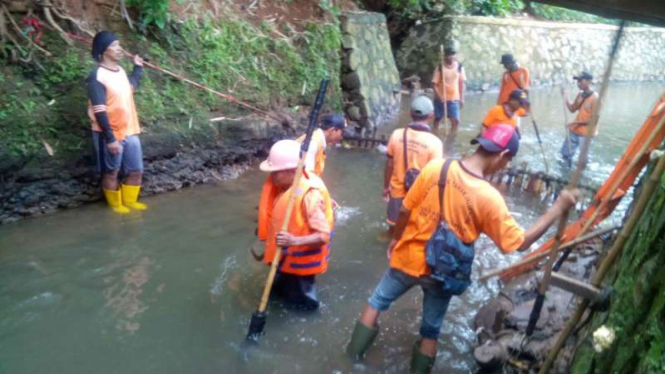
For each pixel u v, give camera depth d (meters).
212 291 4.50
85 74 5.89
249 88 7.52
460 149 9.02
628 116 12.55
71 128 5.76
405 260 3.54
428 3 14.20
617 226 3.82
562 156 8.57
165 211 5.92
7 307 4.14
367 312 3.77
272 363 3.75
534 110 12.65
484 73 14.60
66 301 4.25
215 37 7.27
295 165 4.08
